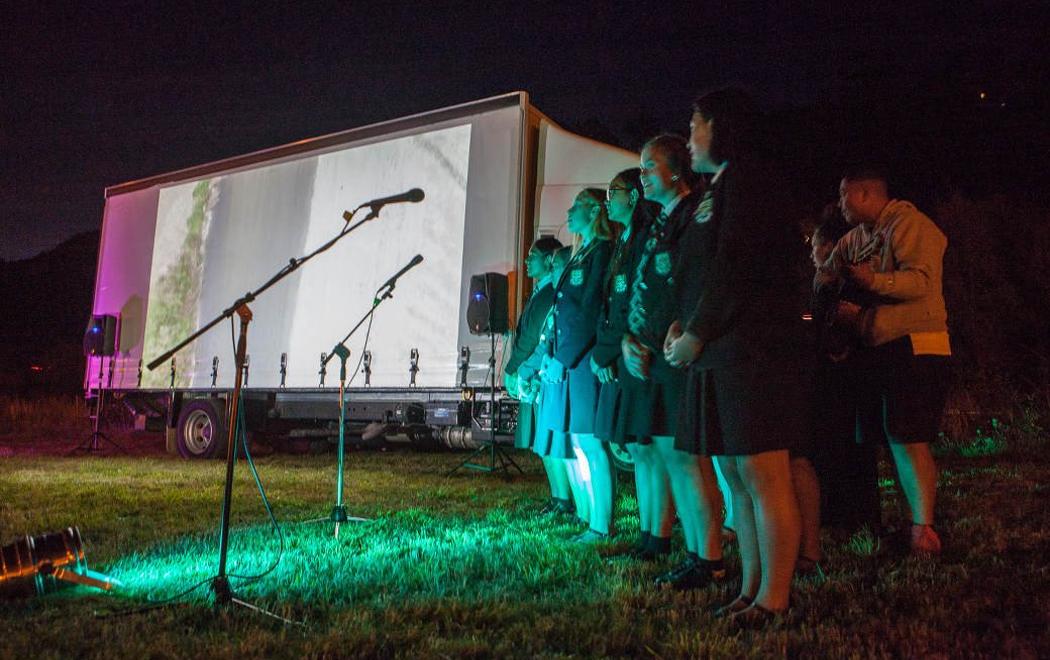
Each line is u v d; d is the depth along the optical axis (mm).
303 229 9656
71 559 3223
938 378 3684
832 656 2297
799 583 3121
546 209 7992
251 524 4938
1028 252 13000
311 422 10430
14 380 29141
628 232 3760
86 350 11844
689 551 3354
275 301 9773
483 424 8117
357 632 2605
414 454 11102
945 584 3043
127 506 5785
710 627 2594
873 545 3809
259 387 9719
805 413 2693
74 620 2803
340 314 9086
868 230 4004
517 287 7770
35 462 9938
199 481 7543
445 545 4055
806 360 2736
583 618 2730
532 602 2980
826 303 4129
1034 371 11477
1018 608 2758
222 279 10477
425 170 8633
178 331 10945
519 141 7969
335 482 7434
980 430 9523
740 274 2586
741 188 2643
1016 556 3494
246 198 10406
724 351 2639
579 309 4203
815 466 4406
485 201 8094
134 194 12031
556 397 4469
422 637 2576
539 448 4863
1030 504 4781
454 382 8141
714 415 2672
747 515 2838
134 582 3367
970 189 19672
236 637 2605
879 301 3820
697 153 2820
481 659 2395
